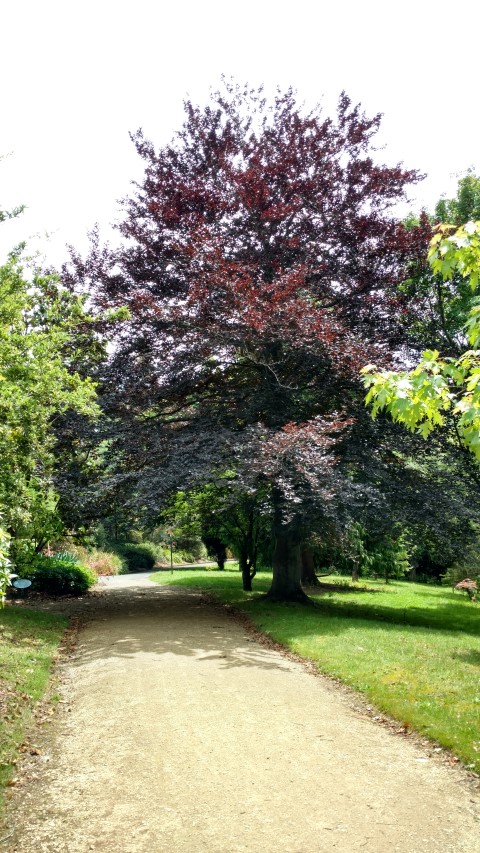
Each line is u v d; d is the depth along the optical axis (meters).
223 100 16.97
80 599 17.16
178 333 14.11
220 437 13.16
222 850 3.87
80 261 15.26
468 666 8.61
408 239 14.62
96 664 8.78
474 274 5.04
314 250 15.20
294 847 3.90
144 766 5.18
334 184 15.41
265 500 13.98
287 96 16.86
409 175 15.20
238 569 34.78
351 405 14.53
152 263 15.43
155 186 15.58
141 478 12.77
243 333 13.25
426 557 28.67
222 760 5.29
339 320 14.38
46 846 3.94
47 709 6.83
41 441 9.22
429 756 5.49
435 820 4.27
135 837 4.03
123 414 14.59
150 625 12.22
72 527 14.91
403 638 10.74
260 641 10.79
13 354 8.01
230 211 15.16
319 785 4.81
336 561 28.03
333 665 8.55
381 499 12.87
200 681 7.80
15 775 5.02
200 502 18.55
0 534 5.65
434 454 15.53
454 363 4.86
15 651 9.09
